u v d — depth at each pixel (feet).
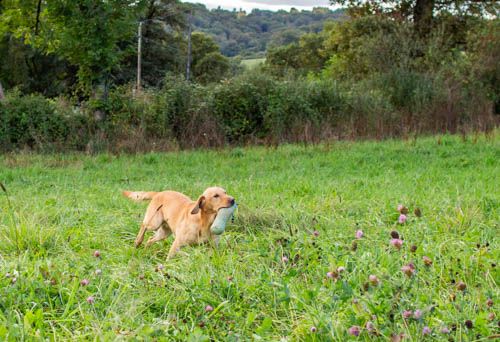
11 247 22.80
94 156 52.37
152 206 24.61
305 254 20.06
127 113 58.90
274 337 14.65
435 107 65.77
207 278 17.79
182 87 60.29
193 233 22.15
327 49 120.98
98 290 16.97
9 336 14.08
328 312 15.29
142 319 15.53
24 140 57.16
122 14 58.34
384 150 50.96
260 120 62.75
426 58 79.10
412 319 13.30
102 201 32.04
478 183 33.37
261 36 335.88
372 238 21.71
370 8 103.50
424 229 22.39
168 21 167.73
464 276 17.61
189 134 58.23
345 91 67.82
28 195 34.19
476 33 85.56
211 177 40.91
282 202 30.07
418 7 97.35
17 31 70.74
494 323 14.35
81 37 57.36
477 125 62.23
